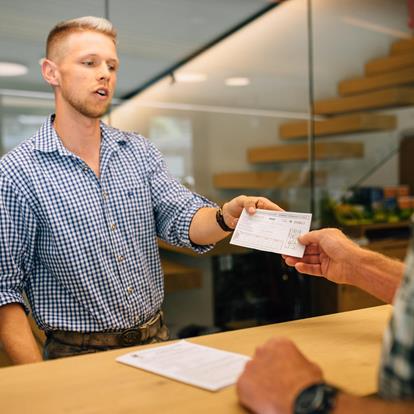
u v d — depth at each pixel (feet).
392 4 13.64
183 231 5.31
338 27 13.16
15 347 4.45
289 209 12.64
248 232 4.29
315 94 12.72
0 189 4.63
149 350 3.40
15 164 4.71
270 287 10.28
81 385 2.84
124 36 11.21
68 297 4.86
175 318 10.27
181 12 11.71
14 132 11.28
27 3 9.98
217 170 13.07
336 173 12.57
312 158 12.54
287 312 10.16
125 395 2.70
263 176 13.12
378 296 3.84
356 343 3.51
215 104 12.85
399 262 3.84
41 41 10.36
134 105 11.93
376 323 4.00
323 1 13.08
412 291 2.09
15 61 10.65
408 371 2.04
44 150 4.76
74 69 4.73
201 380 2.85
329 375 2.96
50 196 4.73
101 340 4.84
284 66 13.06
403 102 13.03
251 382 2.51
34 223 4.76
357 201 11.94
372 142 12.96
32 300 4.91
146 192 5.27
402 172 14.29
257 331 3.83
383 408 2.04
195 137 12.76
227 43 12.67
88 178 4.89
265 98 13.30
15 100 11.16
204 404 2.59
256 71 13.14
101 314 4.84
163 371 2.99
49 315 4.83
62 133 4.97
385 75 13.25
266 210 4.29
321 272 4.19
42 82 11.23
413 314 2.05
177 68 12.21
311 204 12.17
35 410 2.54
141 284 5.10
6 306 4.64
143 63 11.75
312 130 12.62
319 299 10.13
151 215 5.33
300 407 2.25
